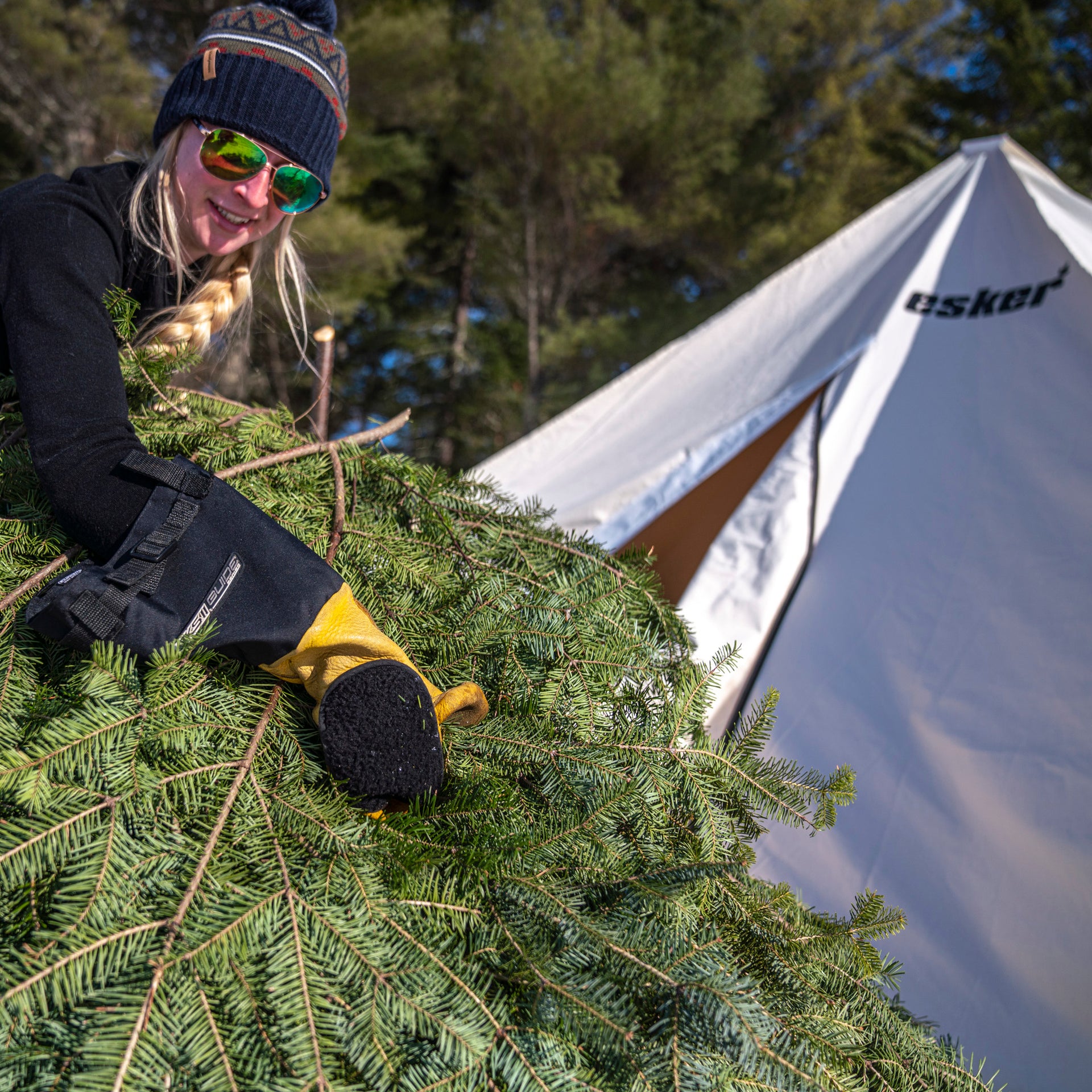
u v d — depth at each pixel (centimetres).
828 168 1245
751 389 314
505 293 1212
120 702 64
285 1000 52
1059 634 188
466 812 70
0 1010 47
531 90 988
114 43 895
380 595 88
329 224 897
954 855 169
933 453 245
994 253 288
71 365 74
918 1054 80
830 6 1234
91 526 70
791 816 89
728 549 234
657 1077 57
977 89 1168
